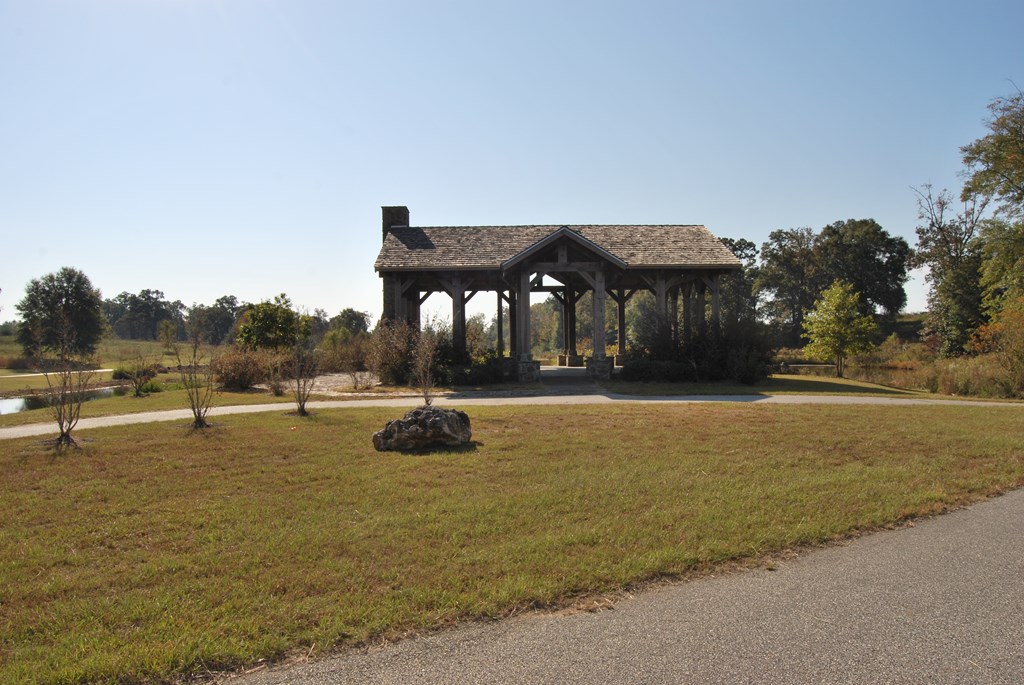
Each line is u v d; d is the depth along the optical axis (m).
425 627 4.00
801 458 8.84
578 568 4.90
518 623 4.08
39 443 10.35
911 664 3.48
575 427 11.34
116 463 8.93
